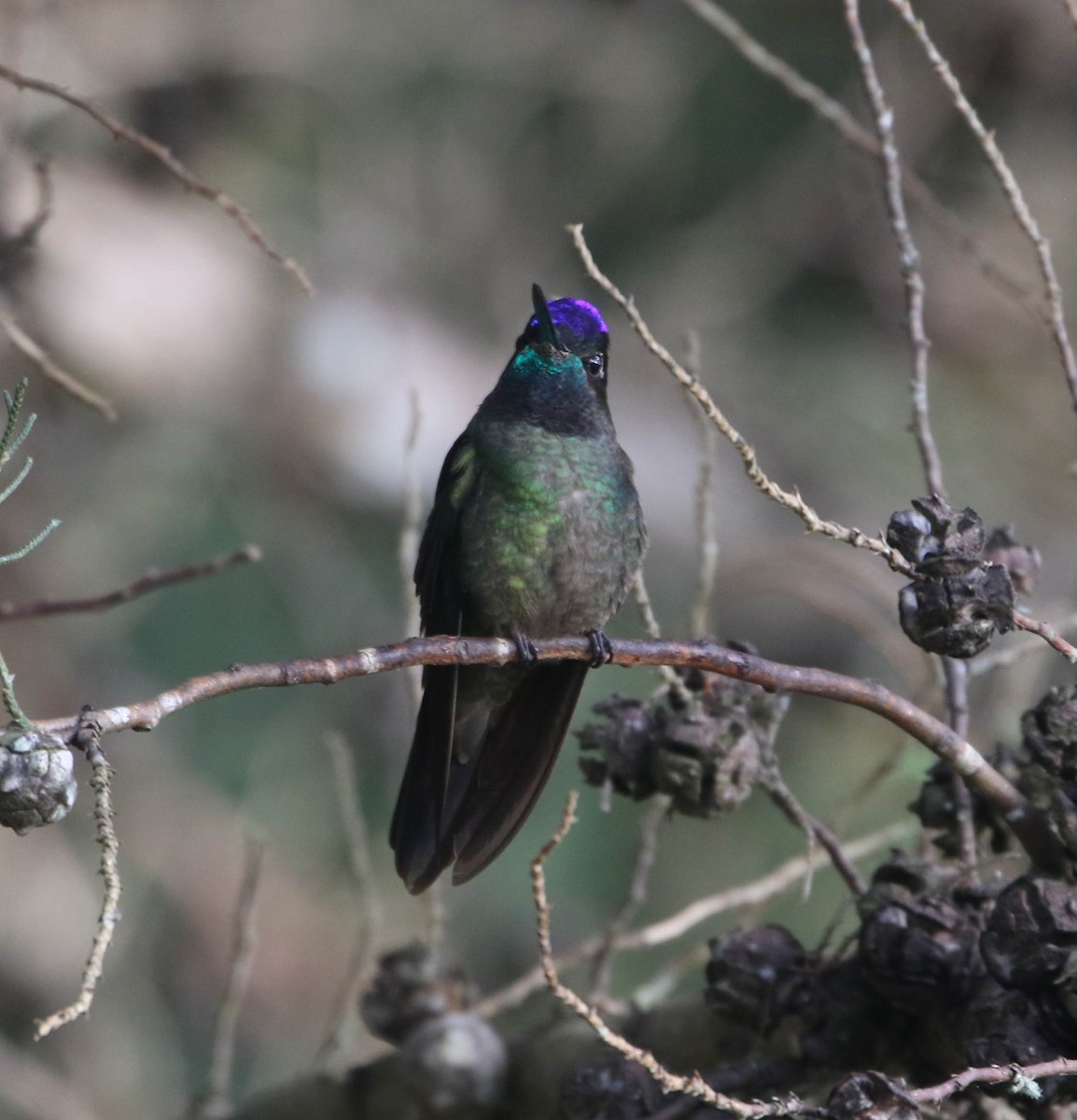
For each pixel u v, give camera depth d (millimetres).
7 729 3535
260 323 13359
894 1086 3867
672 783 4949
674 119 15914
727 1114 4750
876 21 15461
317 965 11664
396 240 14805
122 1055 11055
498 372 14875
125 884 11508
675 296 15594
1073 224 15375
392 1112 5758
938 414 15219
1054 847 4477
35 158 7629
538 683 6082
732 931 4992
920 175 15320
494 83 15750
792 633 13789
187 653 12383
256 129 14469
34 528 11883
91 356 11844
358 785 12336
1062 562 14578
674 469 14789
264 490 13094
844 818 6008
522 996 5973
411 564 5941
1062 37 15180
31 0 9641
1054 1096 4242
